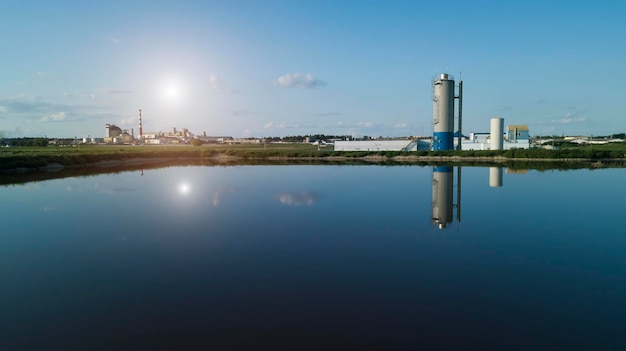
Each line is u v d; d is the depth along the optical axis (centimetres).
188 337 866
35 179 4672
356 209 2584
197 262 1434
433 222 2159
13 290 1167
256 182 4238
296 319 953
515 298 1085
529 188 3672
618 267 1366
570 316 969
